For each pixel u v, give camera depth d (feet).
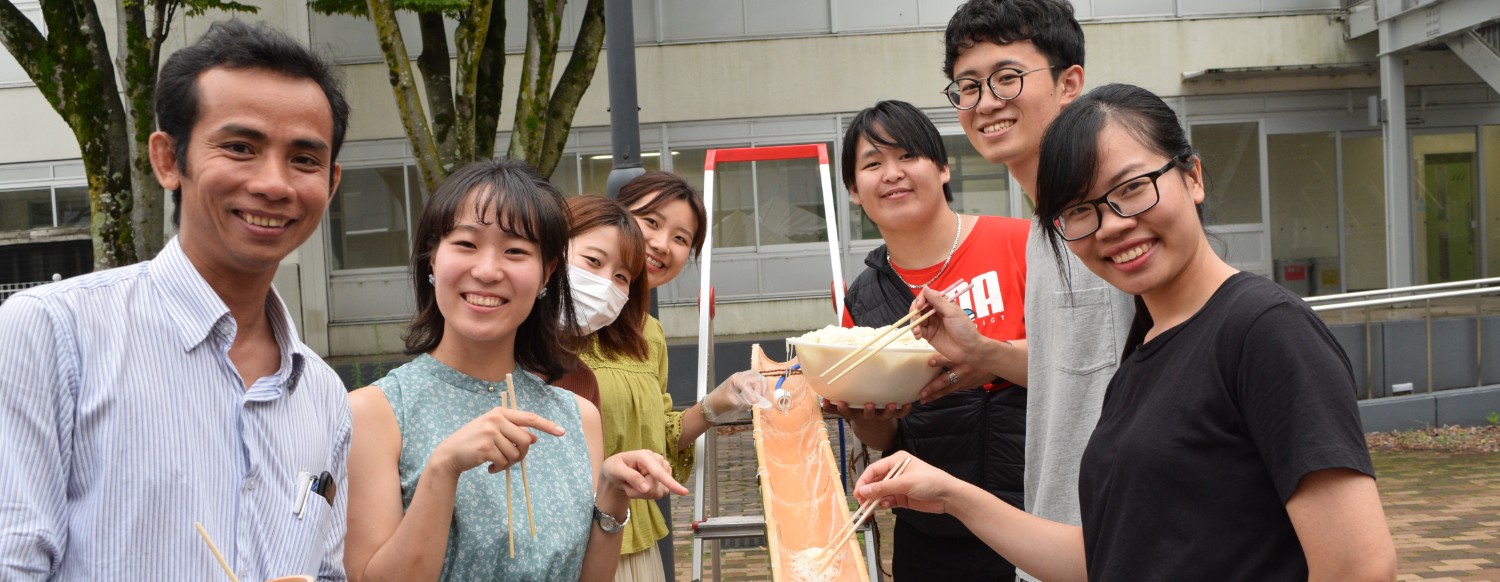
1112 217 5.17
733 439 30.12
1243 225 42.19
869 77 40.93
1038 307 7.77
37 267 40.73
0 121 40.40
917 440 9.58
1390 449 26.48
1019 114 8.27
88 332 4.46
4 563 3.97
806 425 9.11
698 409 9.61
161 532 4.43
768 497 7.15
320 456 5.18
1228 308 4.99
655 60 41.09
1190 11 41.50
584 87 25.85
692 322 40.78
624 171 14.06
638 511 9.27
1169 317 5.39
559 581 6.33
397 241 41.32
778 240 41.19
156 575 4.41
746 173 41.16
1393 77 38.81
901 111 9.70
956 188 40.96
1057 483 7.42
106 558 4.32
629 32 14.10
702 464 9.75
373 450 6.07
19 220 40.63
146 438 4.47
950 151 40.96
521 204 6.15
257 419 4.83
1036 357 7.79
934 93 40.88
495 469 5.58
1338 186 42.45
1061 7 8.30
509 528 5.81
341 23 40.37
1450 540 18.45
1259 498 4.82
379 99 40.81
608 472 6.54
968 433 9.42
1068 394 7.41
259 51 4.77
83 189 40.55
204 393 4.68
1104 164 5.18
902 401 8.43
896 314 9.98
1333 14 41.65
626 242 8.59
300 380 5.16
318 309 41.24
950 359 8.13
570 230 8.36
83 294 4.51
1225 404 4.88
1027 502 7.86
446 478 5.51
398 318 41.42
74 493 4.37
